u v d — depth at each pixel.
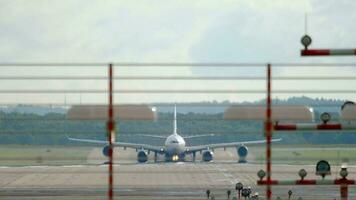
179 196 110.75
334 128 39.41
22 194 115.00
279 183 41.44
